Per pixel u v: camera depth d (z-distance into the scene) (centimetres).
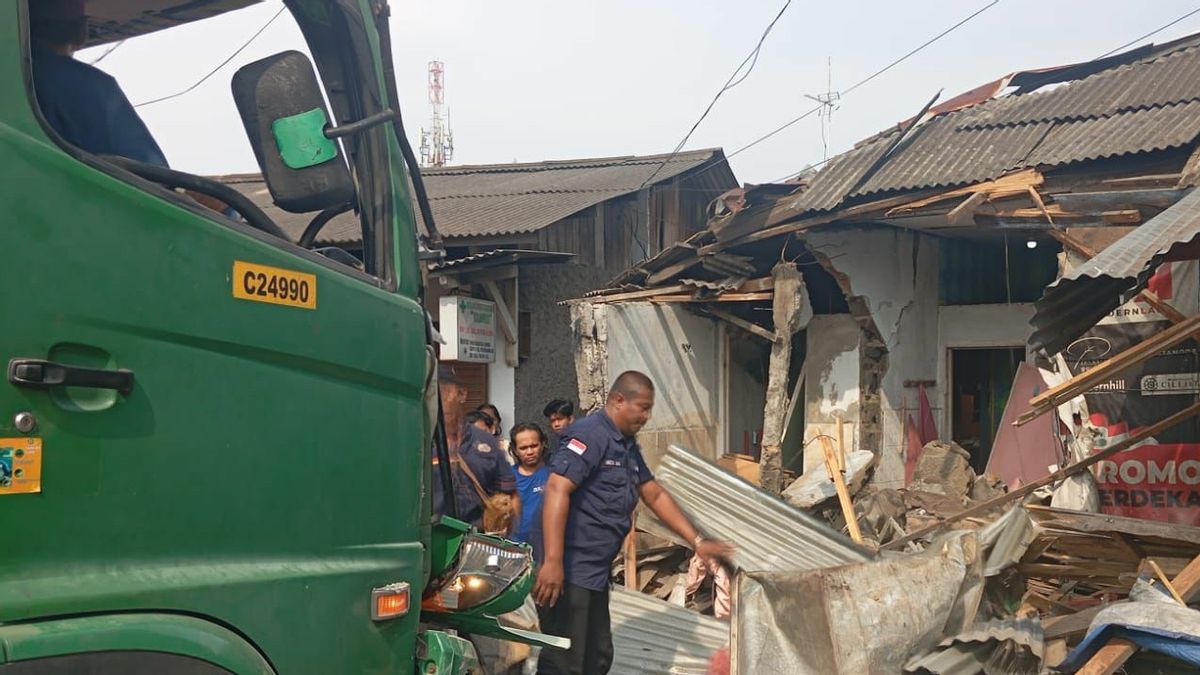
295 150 281
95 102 275
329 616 269
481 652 482
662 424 1183
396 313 303
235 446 248
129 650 216
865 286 1155
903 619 520
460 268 1163
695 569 770
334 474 276
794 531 645
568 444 457
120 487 223
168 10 330
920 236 1245
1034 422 1141
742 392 1333
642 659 554
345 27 306
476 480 607
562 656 452
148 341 231
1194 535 616
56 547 212
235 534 248
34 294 212
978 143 1069
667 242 1523
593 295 1210
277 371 260
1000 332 1236
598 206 1376
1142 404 980
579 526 457
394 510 298
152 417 230
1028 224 950
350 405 283
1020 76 1203
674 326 1223
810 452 1220
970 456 1263
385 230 308
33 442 209
